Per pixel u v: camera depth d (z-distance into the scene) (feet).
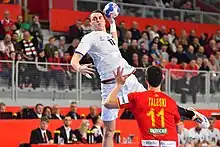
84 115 126.21
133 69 61.87
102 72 61.57
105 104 52.60
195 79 142.20
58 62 134.82
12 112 119.85
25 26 142.72
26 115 117.39
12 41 133.49
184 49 161.99
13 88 124.06
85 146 98.02
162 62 145.38
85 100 131.64
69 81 129.80
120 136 120.16
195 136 122.52
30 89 125.90
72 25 154.51
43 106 122.83
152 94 52.54
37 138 103.86
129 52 142.61
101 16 61.87
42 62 127.65
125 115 128.26
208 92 143.84
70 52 141.69
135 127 126.72
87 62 131.44
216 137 126.21
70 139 106.93
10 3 156.46
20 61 124.98
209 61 159.74
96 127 110.73
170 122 52.08
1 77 122.83
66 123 107.96
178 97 139.54
